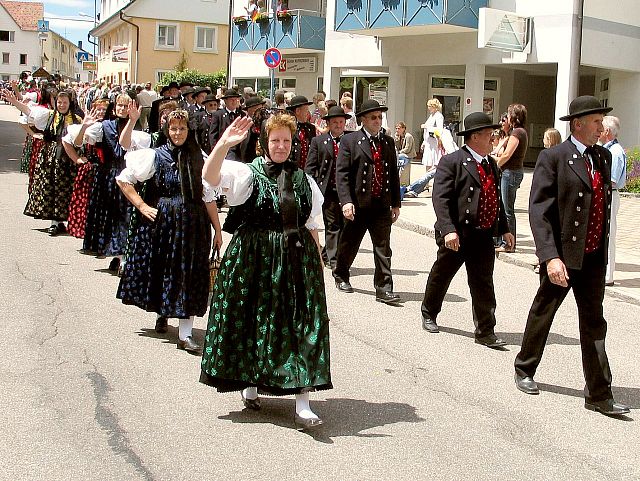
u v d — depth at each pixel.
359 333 7.91
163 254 6.88
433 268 7.99
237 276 5.24
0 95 13.78
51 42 116.06
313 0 31.86
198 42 49.22
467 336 8.00
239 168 5.21
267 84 34.19
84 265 10.07
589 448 5.36
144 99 11.39
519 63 23.36
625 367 7.31
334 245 10.27
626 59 23.86
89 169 10.75
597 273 6.00
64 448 4.87
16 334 7.14
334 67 29.05
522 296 9.98
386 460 4.93
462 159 7.60
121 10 47.75
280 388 5.13
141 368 6.44
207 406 5.70
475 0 23.78
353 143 8.98
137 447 4.94
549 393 6.44
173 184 6.86
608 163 6.04
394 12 24.58
